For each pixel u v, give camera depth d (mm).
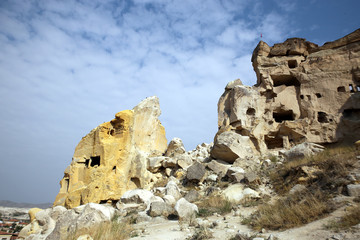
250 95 21156
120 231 8977
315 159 12555
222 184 14766
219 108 22922
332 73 20797
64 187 21703
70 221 9719
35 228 15469
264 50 23297
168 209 12078
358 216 6840
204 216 10883
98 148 20797
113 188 19109
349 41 21328
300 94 21141
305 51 23094
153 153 22000
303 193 10031
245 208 11117
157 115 24234
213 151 18719
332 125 19203
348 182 9133
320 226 7141
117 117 21719
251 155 18328
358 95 19312
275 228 7969
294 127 19719
